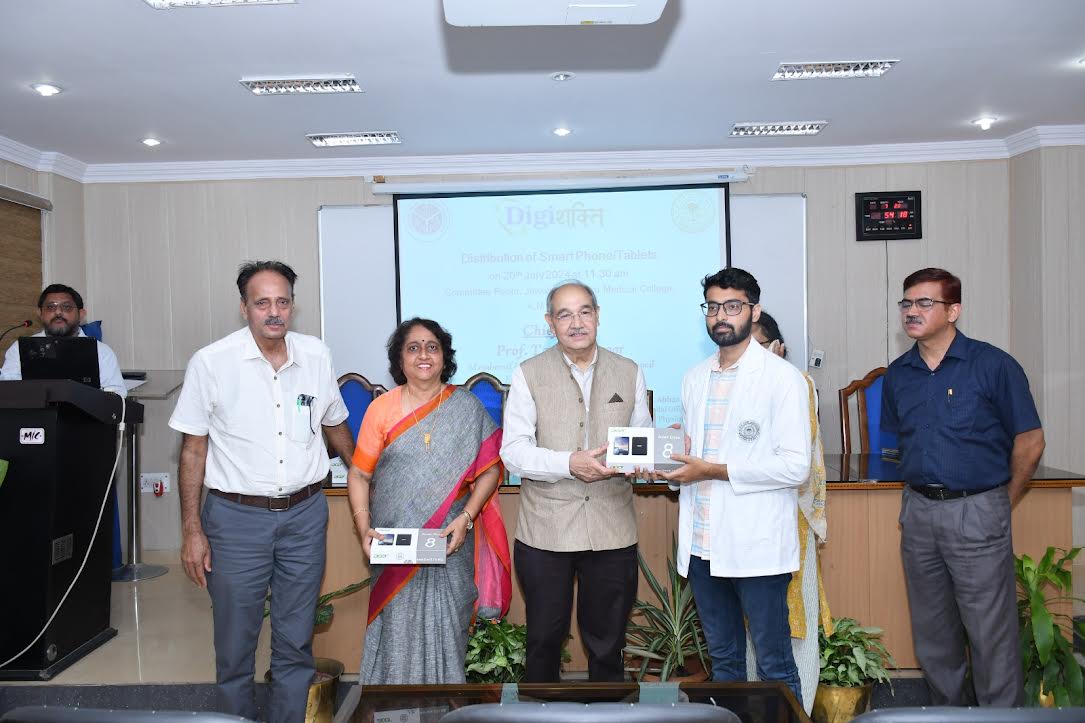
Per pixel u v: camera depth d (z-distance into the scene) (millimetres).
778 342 3150
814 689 2234
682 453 2051
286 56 3314
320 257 5172
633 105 4098
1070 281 4645
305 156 5043
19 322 4512
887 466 3152
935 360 2342
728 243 5074
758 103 4105
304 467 2264
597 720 931
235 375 2201
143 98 3789
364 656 2164
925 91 3953
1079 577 4082
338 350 5203
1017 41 3295
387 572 2133
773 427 2033
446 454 2137
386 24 3010
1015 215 4934
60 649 2945
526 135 4664
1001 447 2258
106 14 2861
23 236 4574
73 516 3000
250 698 2275
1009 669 2260
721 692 1499
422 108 4078
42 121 4109
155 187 5152
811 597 2256
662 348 5137
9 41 3086
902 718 920
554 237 5152
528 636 2154
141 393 4844
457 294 5180
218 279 5168
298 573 2271
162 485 5062
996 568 2232
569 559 2137
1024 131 4734
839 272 5129
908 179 5090
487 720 949
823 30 3156
